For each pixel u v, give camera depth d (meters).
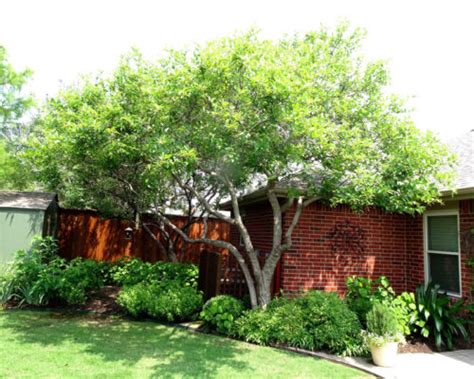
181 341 6.44
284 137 6.67
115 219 13.88
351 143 6.42
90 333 6.76
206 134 6.20
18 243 9.76
